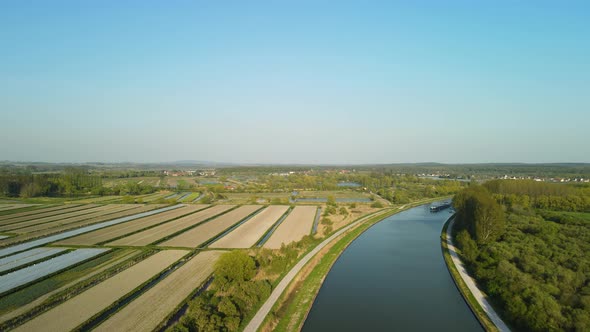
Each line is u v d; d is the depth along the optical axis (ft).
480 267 253.44
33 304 189.57
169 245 322.14
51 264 263.49
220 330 153.28
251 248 312.50
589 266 215.92
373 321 192.95
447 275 271.08
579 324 153.79
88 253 293.02
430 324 190.60
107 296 199.52
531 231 324.19
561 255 239.09
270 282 226.79
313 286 234.58
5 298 198.39
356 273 274.77
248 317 176.86
